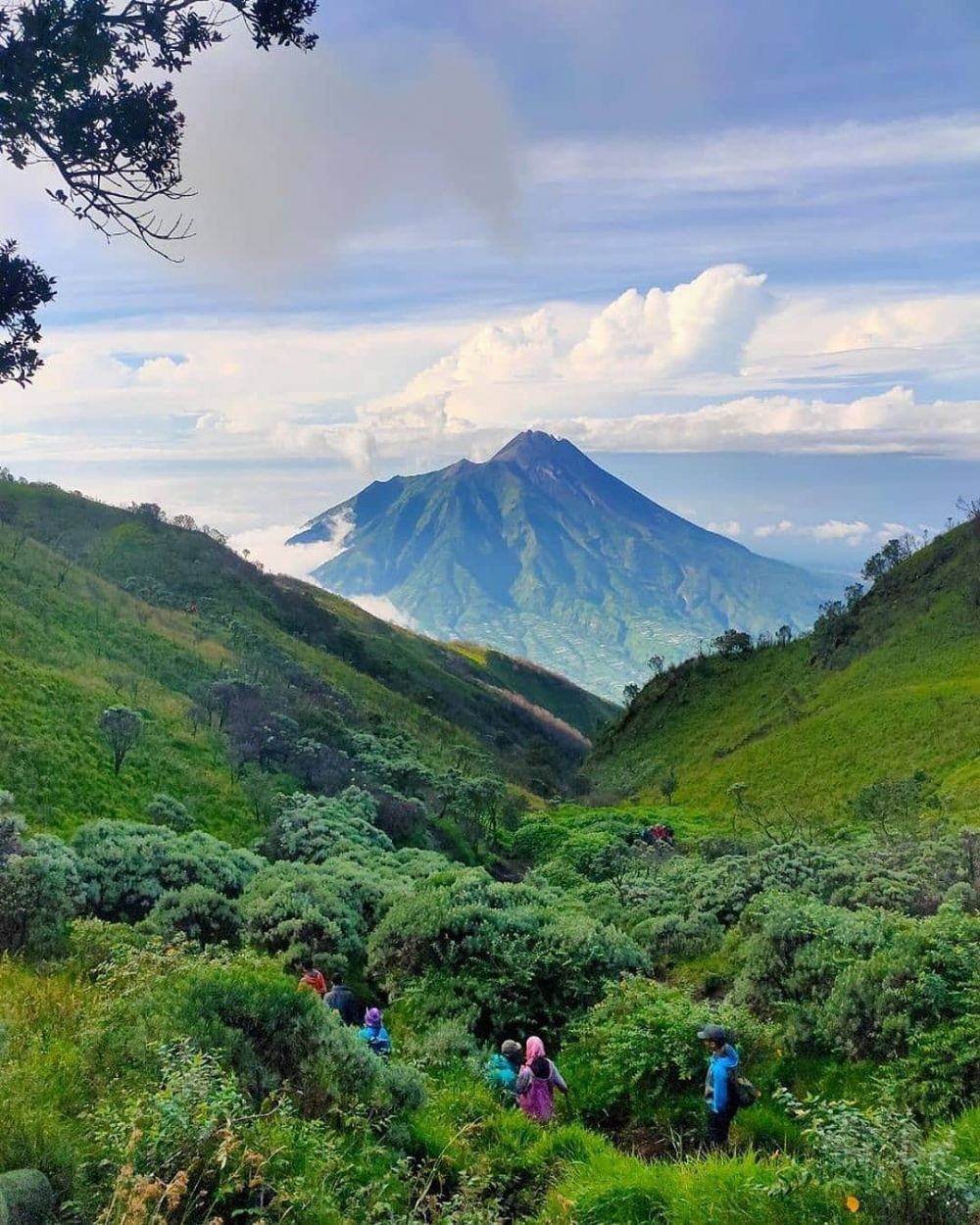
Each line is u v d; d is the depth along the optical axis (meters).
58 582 67.06
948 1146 5.35
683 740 109.38
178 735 46.88
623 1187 6.31
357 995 17.02
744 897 23.41
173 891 20.72
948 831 35.69
